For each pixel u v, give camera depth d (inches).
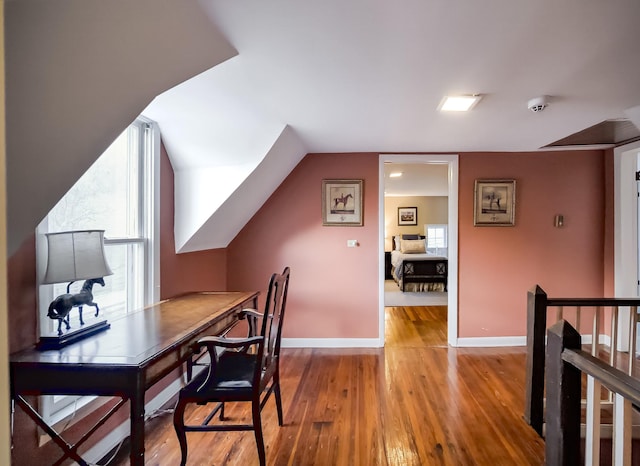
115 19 43.1
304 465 73.6
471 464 73.8
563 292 148.2
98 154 56.9
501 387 109.8
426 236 353.1
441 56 65.8
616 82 77.6
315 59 66.8
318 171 148.7
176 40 52.0
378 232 148.4
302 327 150.2
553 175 147.7
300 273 149.7
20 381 52.4
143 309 89.1
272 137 106.0
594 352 92.7
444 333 166.4
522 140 129.2
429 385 111.3
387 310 209.8
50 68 41.8
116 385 51.4
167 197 105.4
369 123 107.2
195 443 82.0
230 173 108.0
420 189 294.8
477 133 119.6
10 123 42.4
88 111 49.4
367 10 51.7
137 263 93.7
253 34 57.9
